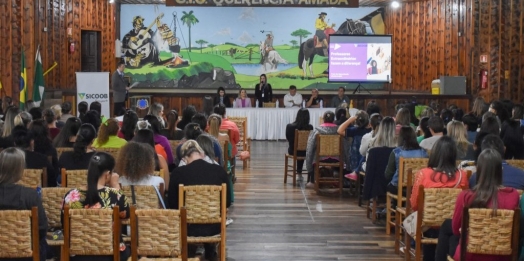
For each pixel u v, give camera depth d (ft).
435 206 17.08
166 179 20.16
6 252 13.97
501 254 14.01
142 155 17.15
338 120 34.76
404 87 66.54
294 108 52.03
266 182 34.09
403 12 66.13
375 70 58.85
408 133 22.38
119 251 14.30
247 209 27.73
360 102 53.57
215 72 70.13
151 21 69.87
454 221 14.83
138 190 16.65
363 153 27.71
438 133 23.59
